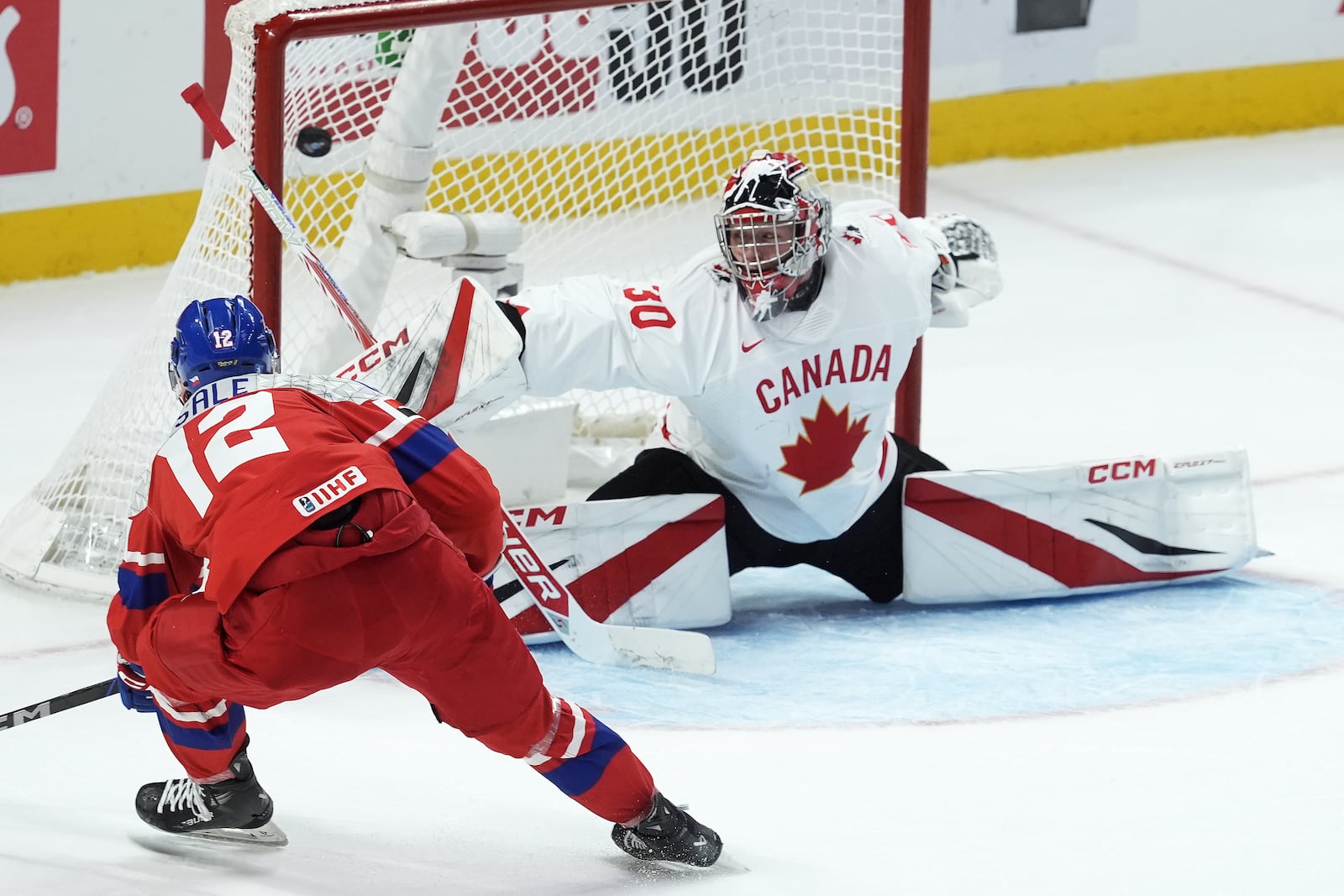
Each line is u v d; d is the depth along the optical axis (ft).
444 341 42.27
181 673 30.55
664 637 43.75
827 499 47.44
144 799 34.88
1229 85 123.65
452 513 31.60
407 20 49.06
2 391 76.84
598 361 43.68
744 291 44.19
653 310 44.11
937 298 48.06
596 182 73.15
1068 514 49.96
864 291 44.93
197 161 98.27
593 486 62.85
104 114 93.91
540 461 57.82
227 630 29.71
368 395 32.14
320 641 29.37
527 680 31.24
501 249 57.06
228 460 30.07
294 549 29.12
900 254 45.96
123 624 30.96
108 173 95.04
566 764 31.96
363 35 54.39
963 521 49.44
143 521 31.17
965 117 116.57
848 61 93.50
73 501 53.47
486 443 56.13
